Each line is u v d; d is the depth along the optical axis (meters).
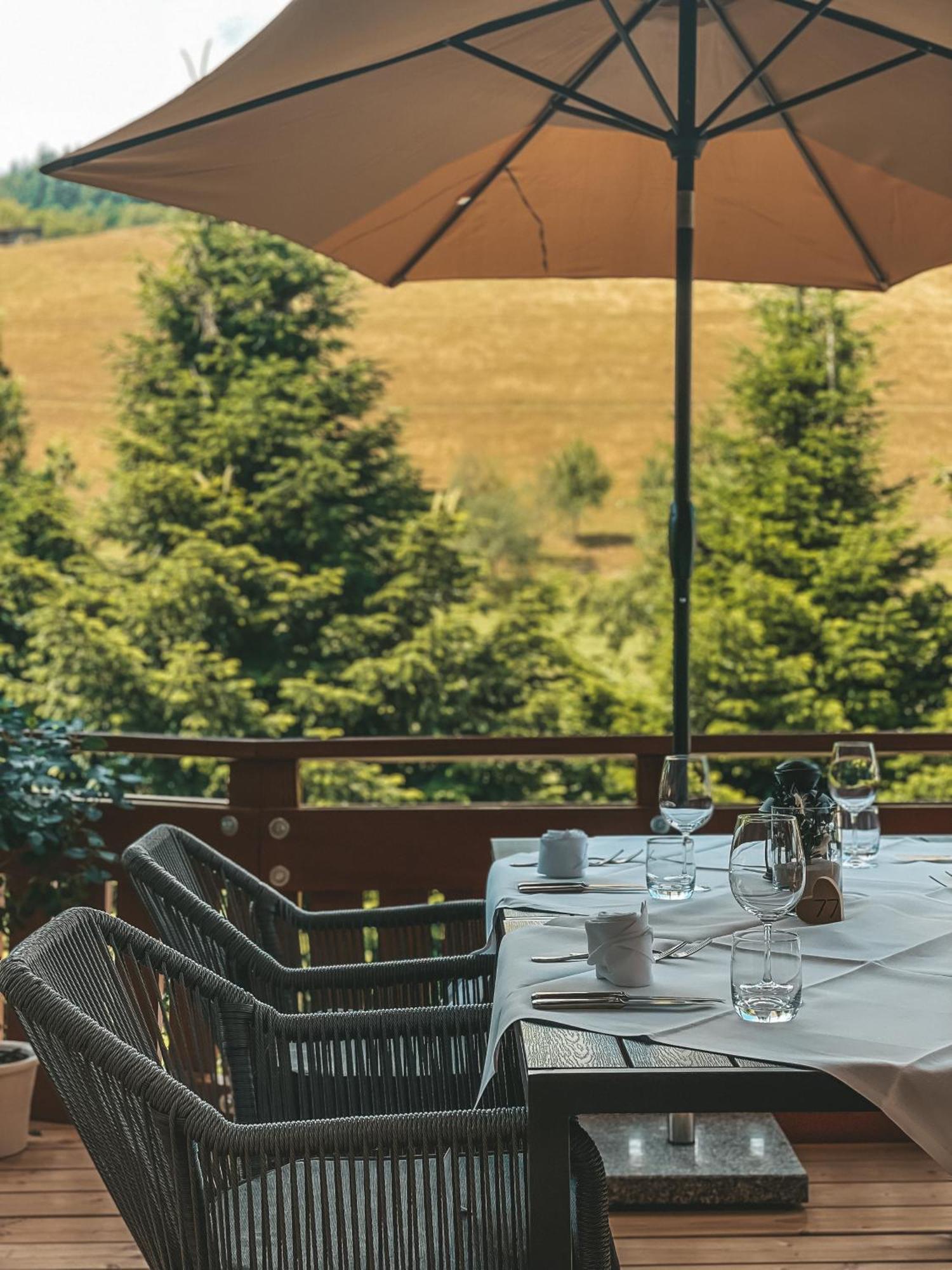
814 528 11.20
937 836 2.67
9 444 12.99
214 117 2.49
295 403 11.71
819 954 1.71
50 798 3.12
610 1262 1.51
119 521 11.83
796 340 11.34
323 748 3.19
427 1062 1.95
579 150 3.23
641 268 3.50
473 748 3.18
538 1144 1.33
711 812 2.09
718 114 2.71
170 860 2.24
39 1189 2.88
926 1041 1.38
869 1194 2.79
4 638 11.68
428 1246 1.48
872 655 11.00
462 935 2.48
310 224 3.04
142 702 11.31
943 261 3.33
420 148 2.88
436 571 11.72
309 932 2.45
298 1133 1.48
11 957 1.52
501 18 2.40
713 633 11.20
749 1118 3.04
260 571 11.45
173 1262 1.49
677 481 2.83
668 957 1.72
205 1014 1.90
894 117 2.84
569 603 12.34
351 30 2.28
